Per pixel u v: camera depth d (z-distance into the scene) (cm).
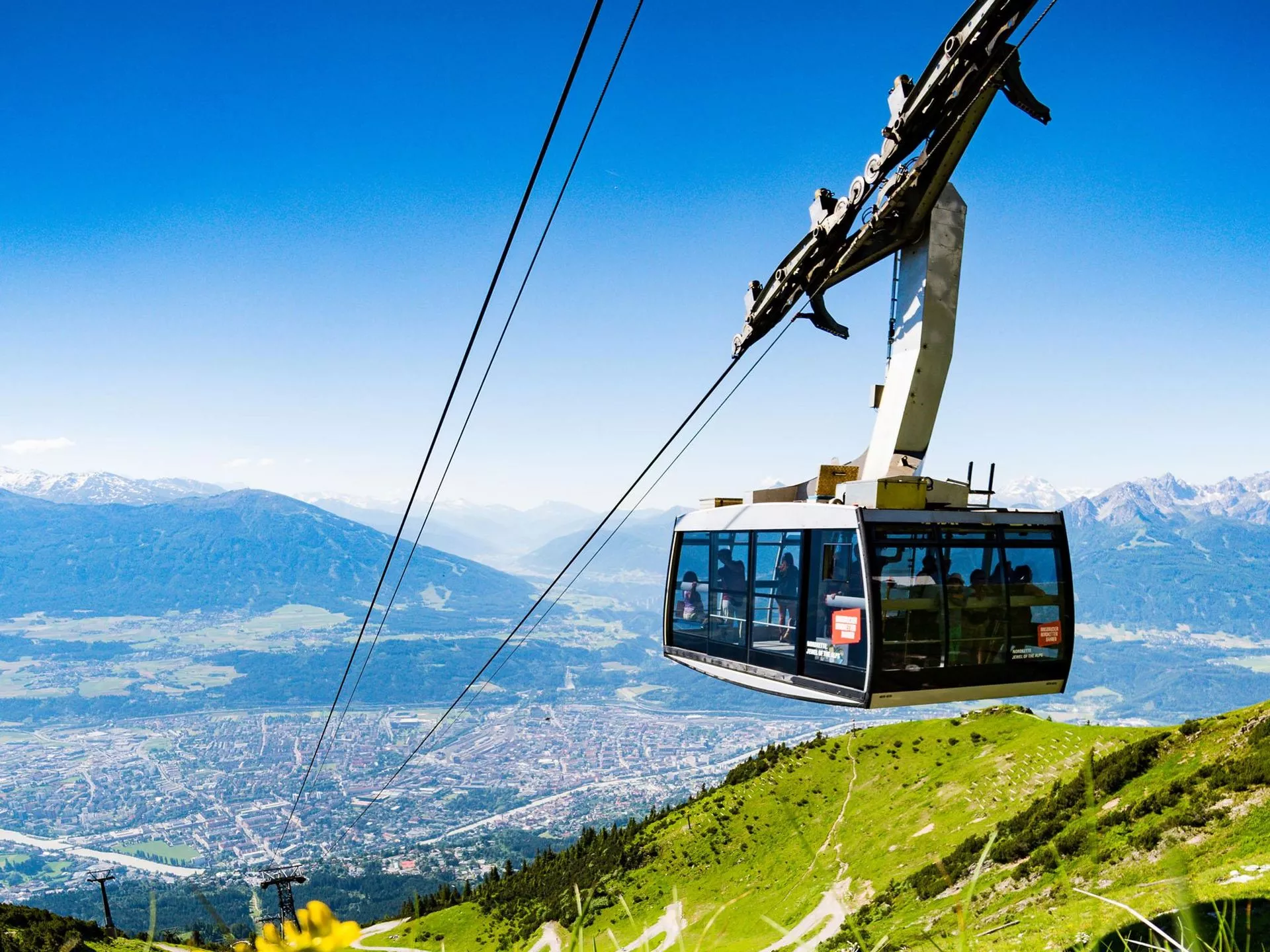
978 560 1527
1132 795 5328
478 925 14338
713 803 14862
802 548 1638
